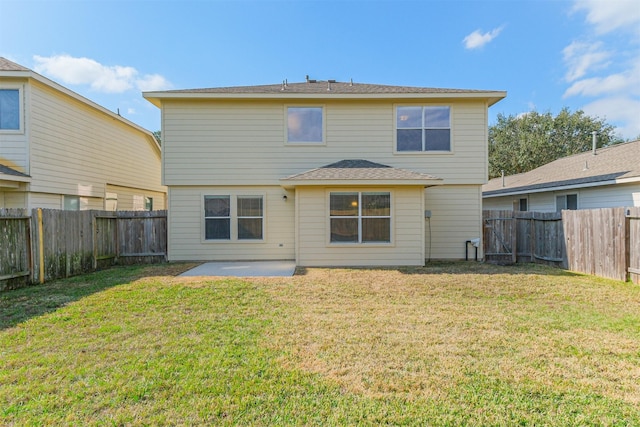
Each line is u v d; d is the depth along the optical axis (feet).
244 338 13.09
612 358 11.34
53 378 9.95
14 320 15.25
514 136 103.96
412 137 34.99
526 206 51.34
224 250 35.06
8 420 8.04
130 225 34.27
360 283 23.29
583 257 27.09
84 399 8.87
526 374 10.25
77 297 19.30
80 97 37.60
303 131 35.14
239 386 9.53
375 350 11.98
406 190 30.89
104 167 44.27
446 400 8.91
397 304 18.04
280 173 35.12
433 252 35.19
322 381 9.83
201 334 13.52
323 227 30.86
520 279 24.43
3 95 30.96
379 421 8.09
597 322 15.01
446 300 18.85
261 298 19.25
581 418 8.17
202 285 22.53
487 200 63.77
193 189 34.91
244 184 34.94
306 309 17.10
